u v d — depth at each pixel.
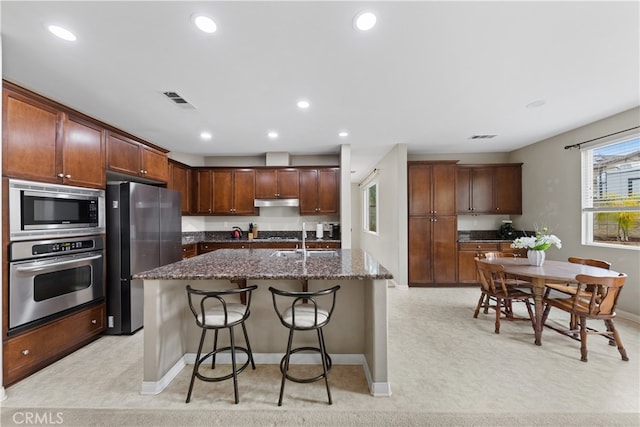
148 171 3.57
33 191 2.16
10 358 2.00
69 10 1.55
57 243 2.34
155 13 1.58
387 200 5.39
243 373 2.19
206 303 2.37
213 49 1.95
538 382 2.04
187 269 2.03
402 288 4.65
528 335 2.85
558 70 2.27
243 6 1.54
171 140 4.29
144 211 3.11
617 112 3.22
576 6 1.57
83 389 1.97
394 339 2.77
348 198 4.69
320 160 5.43
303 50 1.97
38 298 2.18
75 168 2.52
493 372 2.17
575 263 3.33
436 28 1.74
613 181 3.42
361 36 1.82
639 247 3.17
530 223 4.75
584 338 2.34
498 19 1.67
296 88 2.55
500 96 2.76
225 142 4.43
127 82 2.42
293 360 2.35
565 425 1.64
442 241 4.78
